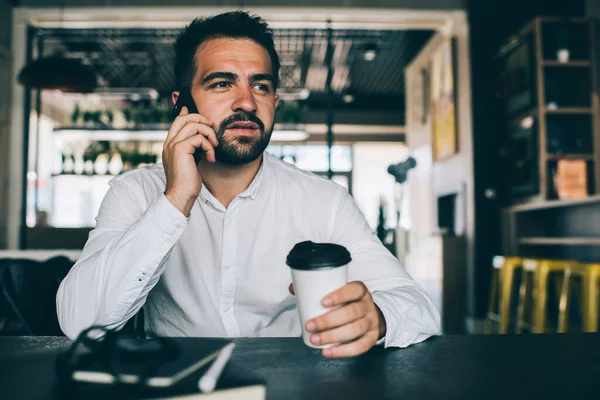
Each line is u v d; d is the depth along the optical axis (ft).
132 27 19.06
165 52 26.45
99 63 22.58
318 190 4.34
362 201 44.39
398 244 10.89
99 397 1.97
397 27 18.97
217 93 3.78
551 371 2.39
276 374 2.31
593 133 15.72
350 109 35.99
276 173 4.28
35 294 4.88
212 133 3.20
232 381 2.18
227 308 4.03
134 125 19.92
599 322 9.03
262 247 4.08
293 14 17.90
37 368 2.39
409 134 25.31
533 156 15.81
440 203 20.21
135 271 3.09
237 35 3.82
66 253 10.57
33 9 18.07
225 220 3.99
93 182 36.47
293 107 20.26
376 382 2.20
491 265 16.96
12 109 18.28
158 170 4.26
